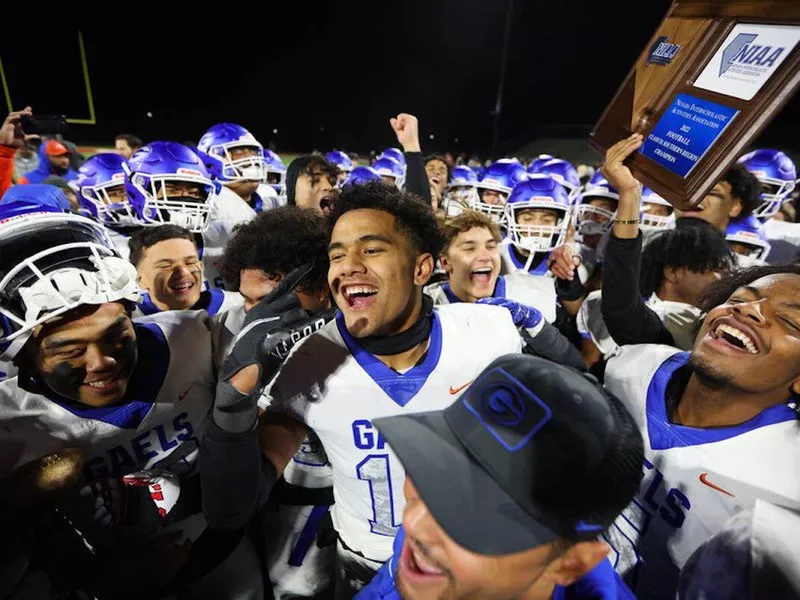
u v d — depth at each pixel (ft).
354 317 3.67
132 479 3.80
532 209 8.60
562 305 6.75
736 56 3.70
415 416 2.40
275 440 3.95
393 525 4.21
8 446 3.61
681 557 3.58
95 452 4.01
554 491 1.98
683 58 4.17
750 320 3.21
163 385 4.21
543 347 4.49
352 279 3.59
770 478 3.25
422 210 3.78
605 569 2.63
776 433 3.30
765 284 3.34
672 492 3.63
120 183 8.13
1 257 3.28
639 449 2.14
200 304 6.87
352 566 4.42
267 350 3.17
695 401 3.59
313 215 5.04
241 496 3.29
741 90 3.60
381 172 18.08
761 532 2.91
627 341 4.84
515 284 8.20
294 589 5.46
